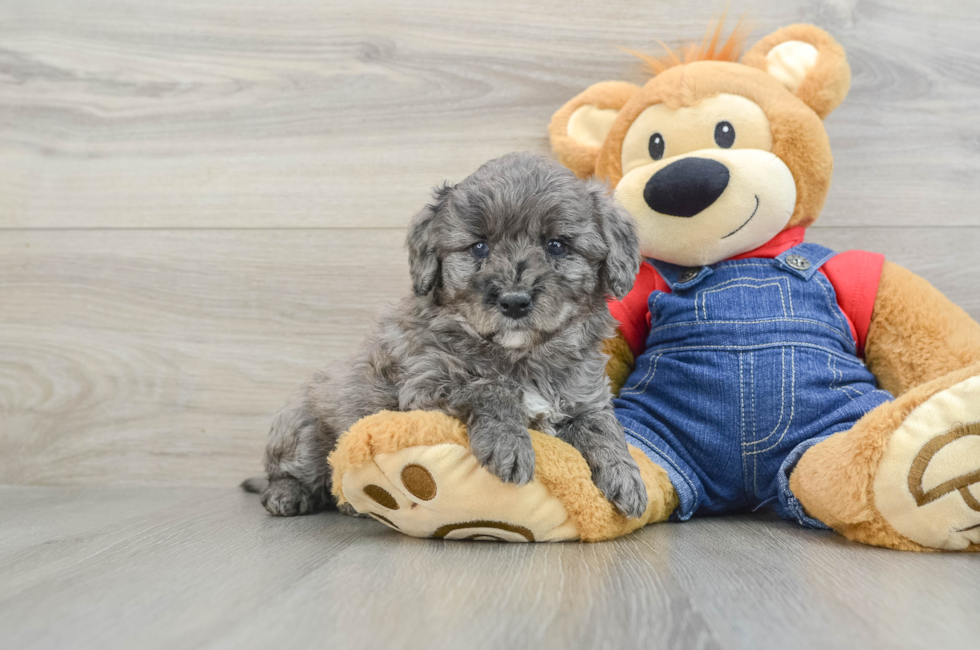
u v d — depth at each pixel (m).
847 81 2.44
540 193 1.94
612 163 2.49
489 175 2.02
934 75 2.78
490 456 1.71
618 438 1.96
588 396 2.00
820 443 1.96
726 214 2.24
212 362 2.91
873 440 1.76
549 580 1.45
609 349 2.46
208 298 2.92
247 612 1.25
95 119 2.98
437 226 2.03
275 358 2.91
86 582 1.46
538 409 1.93
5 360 2.94
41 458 2.93
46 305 2.94
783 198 2.26
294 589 1.39
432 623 1.18
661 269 2.43
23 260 2.95
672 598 1.32
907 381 2.25
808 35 2.47
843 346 2.25
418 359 1.94
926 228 2.77
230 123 2.94
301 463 2.32
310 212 2.93
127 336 2.93
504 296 1.83
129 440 2.92
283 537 1.93
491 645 1.08
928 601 1.30
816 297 2.25
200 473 2.90
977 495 1.65
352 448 1.75
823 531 2.01
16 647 1.10
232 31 2.94
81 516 2.26
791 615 1.22
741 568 1.55
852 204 2.79
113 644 1.11
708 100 2.33
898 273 2.33
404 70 2.91
